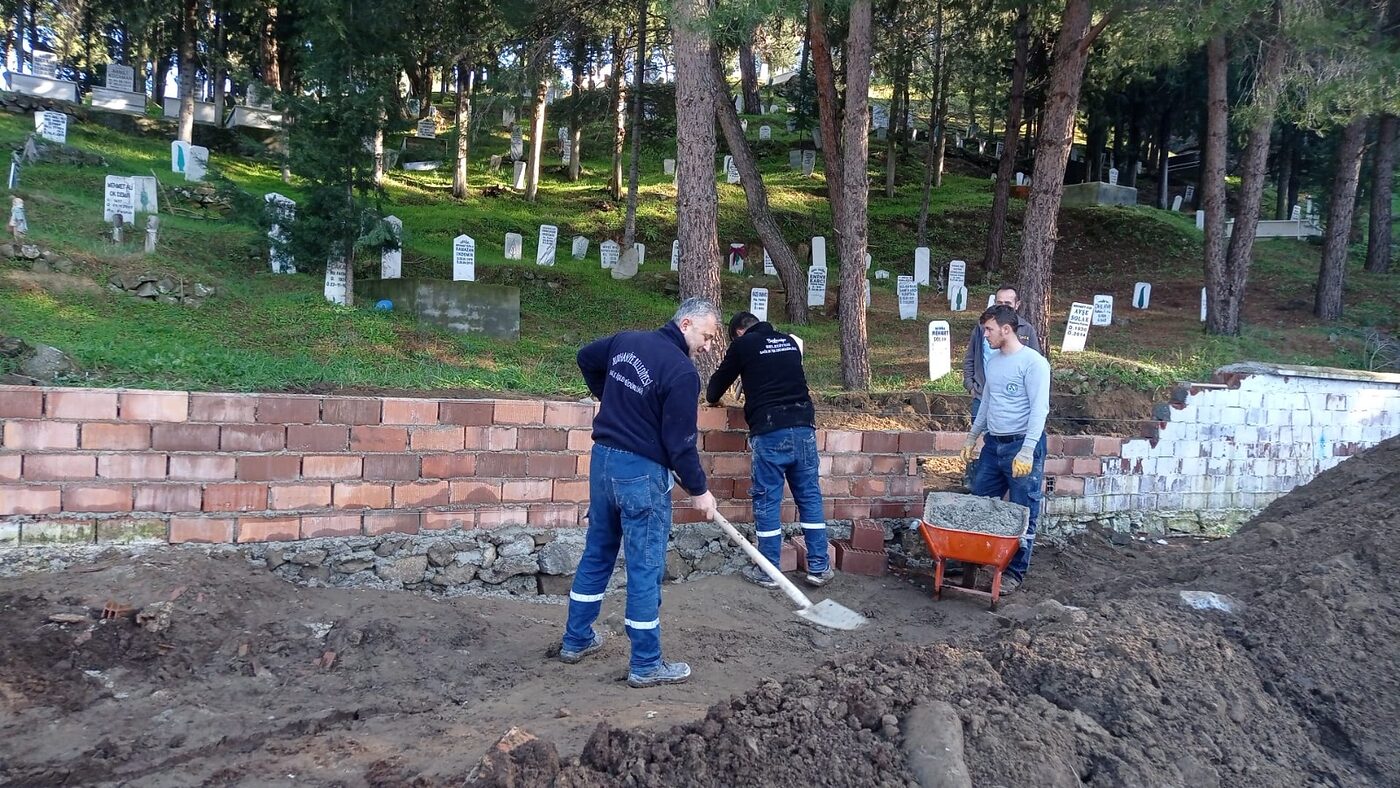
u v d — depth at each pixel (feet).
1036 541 24.90
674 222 68.59
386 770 10.25
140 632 13.38
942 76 73.87
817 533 19.67
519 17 46.88
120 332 25.90
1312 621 12.77
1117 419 30.73
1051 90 38.14
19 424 14.58
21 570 14.48
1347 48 32.04
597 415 14.24
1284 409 28.81
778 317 48.34
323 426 16.43
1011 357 20.25
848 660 11.74
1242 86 44.60
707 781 9.17
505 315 35.88
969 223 76.18
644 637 13.66
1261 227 80.02
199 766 10.59
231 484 15.87
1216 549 17.71
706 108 28.60
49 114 50.70
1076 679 10.90
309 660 13.99
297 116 34.83
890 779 9.12
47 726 11.43
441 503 17.42
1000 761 9.34
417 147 58.85
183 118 63.31
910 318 48.08
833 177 45.19
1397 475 18.75
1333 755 11.00
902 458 22.45
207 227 41.96
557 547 18.04
